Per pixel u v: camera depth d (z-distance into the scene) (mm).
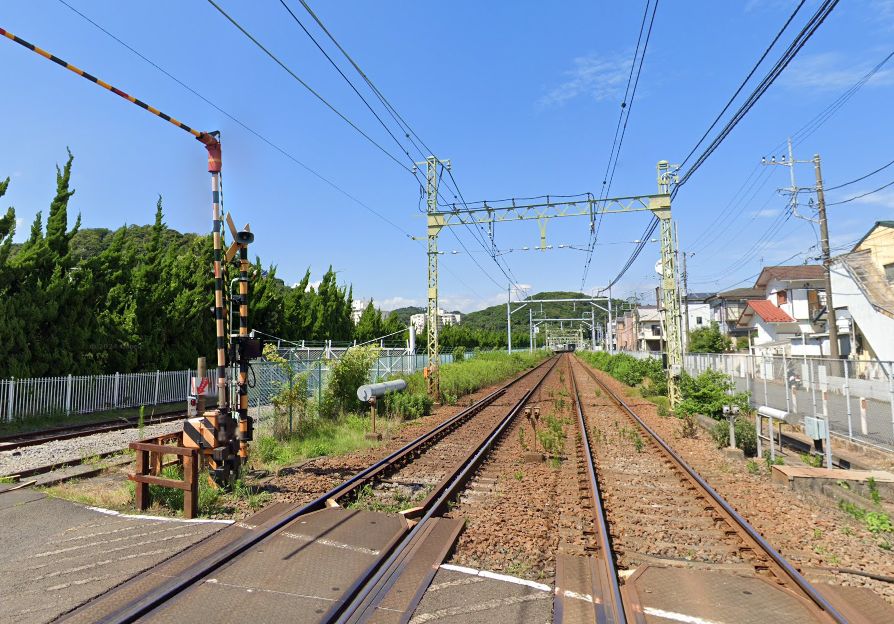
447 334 66250
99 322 21188
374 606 4617
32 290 18812
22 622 4195
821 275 41719
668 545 6480
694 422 15852
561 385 34094
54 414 17781
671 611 4629
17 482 9328
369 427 15375
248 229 9062
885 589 5453
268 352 14031
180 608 4473
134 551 5723
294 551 5766
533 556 5961
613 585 5012
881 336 24516
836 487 9055
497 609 4648
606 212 19812
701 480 9070
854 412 17156
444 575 5312
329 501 7668
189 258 27766
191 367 25766
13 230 18469
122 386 20562
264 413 17516
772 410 11648
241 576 5121
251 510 7359
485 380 32469
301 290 37906
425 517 7008
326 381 17281
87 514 7125
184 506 7047
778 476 9758
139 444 7461
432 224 21828
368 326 47844
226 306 9320
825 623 4508
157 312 24219
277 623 4262
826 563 6043
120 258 22281
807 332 40406
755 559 6020
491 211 20922
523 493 8695
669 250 19766
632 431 15297
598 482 9477
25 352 18031
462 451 12297
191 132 8289
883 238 27109
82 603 4516
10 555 5652
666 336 19859
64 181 20484
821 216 24609
